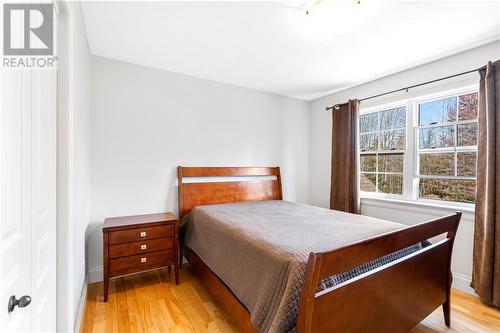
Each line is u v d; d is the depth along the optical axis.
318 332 1.06
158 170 2.87
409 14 1.81
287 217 2.32
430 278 1.67
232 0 1.67
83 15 1.85
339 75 3.05
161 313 1.95
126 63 2.68
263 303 1.32
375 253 1.26
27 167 0.85
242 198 3.42
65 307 1.30
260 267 1.45
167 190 2.93
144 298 2.17
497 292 2.00
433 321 1.89
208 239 2.21
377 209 3.15
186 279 2.56
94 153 2.50
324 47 2.34
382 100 3.10
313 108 4.14
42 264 1.02
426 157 2.79
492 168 2.05
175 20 1.92
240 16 1.86
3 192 0.68
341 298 1.14
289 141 3.98
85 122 2.11
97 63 2.52
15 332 0.73
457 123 2.53
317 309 1.05
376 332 1.32
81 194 1.88
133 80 2.72
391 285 1.39
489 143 2.07
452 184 2.59
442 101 2.66
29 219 0.87
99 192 2.53
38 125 0.98
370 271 1.32
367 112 3.40
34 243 0.92
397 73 2.95
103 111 2.55
